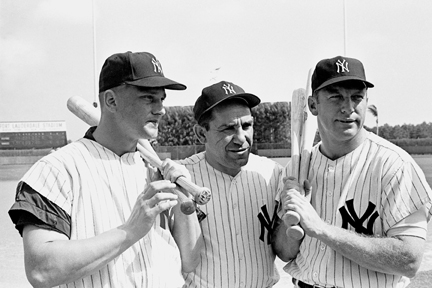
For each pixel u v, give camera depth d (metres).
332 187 3.20
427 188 2.94
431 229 10.93
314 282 3.26
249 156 3.77
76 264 2.37
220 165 3.51
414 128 31.11
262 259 3.48
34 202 2.46
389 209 2.96
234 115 3.29
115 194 2.70
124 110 2.67
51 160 2.60
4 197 17.66
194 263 3.23
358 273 3.06
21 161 29.00
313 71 3.45
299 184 3.22
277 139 29.48
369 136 3.24
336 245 2.89
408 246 2.87
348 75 3.02
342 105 3.04
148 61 2.72
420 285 6.98
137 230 2.50
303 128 3.56
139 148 3.05
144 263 2.70
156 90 2.69
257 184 3.56
